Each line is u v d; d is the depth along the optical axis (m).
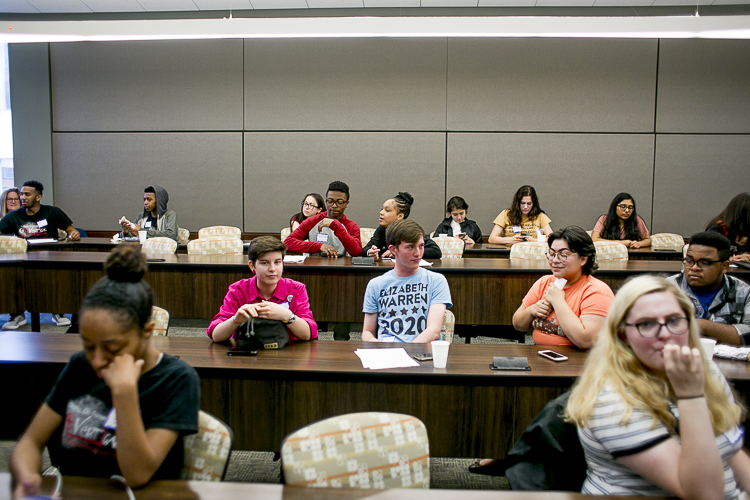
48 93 6.41
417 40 6.22
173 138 6.44
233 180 6.46
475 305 3.57
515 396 1.79
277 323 2.04
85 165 6.51
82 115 6.46
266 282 2.08
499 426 1.80
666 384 1.06
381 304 2.37
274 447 1.83
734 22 4.19
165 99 6.41
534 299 2.31
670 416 1.02
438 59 6.23
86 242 4.93
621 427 1.02
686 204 6.23
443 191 6.36
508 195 6.34
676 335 1.03
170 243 4.34
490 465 2.25
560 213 6.32
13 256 3.93
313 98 6.34
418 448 1.17
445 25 4.40
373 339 2.33
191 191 6.49
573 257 2.12
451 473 2.30
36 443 1.14
